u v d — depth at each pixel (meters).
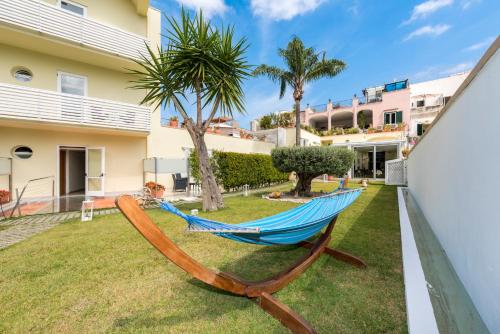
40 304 1.99
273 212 5.65
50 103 6.70
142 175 9.36
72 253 3.09
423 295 1.85
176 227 4.38
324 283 2.26
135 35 8.23
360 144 16.38
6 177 6.97
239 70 5.77
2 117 6.07
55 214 5.62
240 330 1.67
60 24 6.80
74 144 8.09
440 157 3.19
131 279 2.41
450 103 2.59
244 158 10.41
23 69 7.25
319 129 26.77
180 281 2.36
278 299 2.00
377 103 21.41
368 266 2.61
